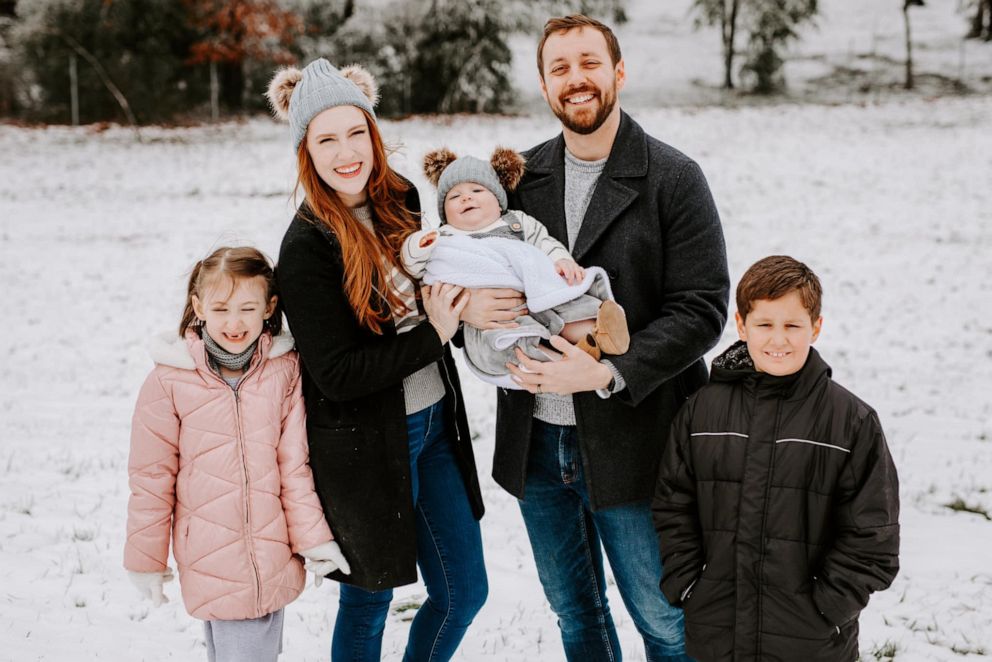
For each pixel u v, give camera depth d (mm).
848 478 2334
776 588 2363
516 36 37344
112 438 6875
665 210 2641
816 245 14797
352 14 36375
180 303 11906
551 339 2535
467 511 2938
